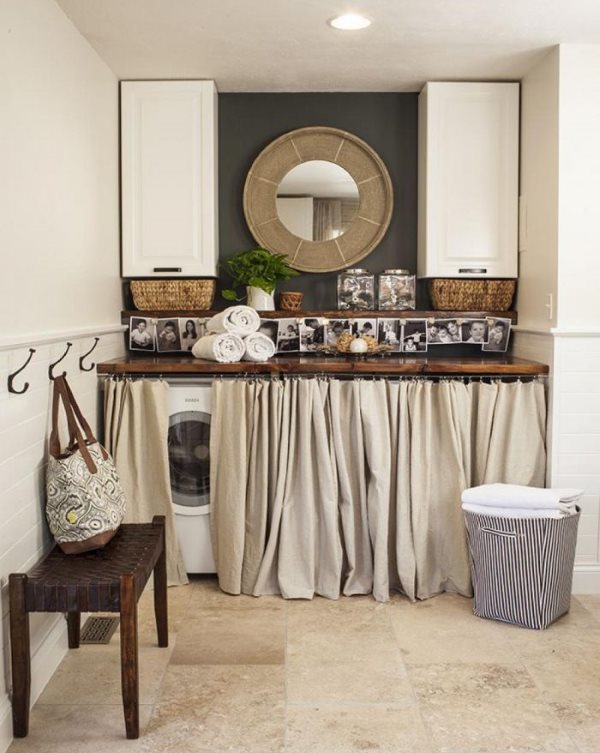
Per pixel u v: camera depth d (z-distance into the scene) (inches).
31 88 111.2
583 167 144.7
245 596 146.3
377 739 98.4
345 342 162.2
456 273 170.9
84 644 126.3
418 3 126.3
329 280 181.3
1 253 98.2
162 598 123.6
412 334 173.3
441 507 146.9
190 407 148.6
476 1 125.6
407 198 180.4
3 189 99.3
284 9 129.0
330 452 145.9
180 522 150.9
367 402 144.6
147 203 169.6
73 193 133.2
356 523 147.6
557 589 132.0
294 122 179.3
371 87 175.3
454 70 162.1
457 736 99.0
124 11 128.6
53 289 121.3
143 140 168.7
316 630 131.3
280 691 110.6
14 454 103.7
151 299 172.7
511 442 146.6
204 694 109.7
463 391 146.6
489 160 169.6
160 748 96.6
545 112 152.1
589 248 145.4
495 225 170.2
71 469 111.0
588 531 148.5
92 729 100.9
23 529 107.8
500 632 130.5
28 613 98.8
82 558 108.6
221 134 179.5
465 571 145.7
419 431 145.8
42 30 116.7
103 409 151.3
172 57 153.4
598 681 113.5
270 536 145.9
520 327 168.4
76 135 135.1
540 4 126.8
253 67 160.2
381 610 140.0
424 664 118.6
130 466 147.0
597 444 147.6
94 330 141.9
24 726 98.7
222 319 150.9
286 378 148.6
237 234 180.7
